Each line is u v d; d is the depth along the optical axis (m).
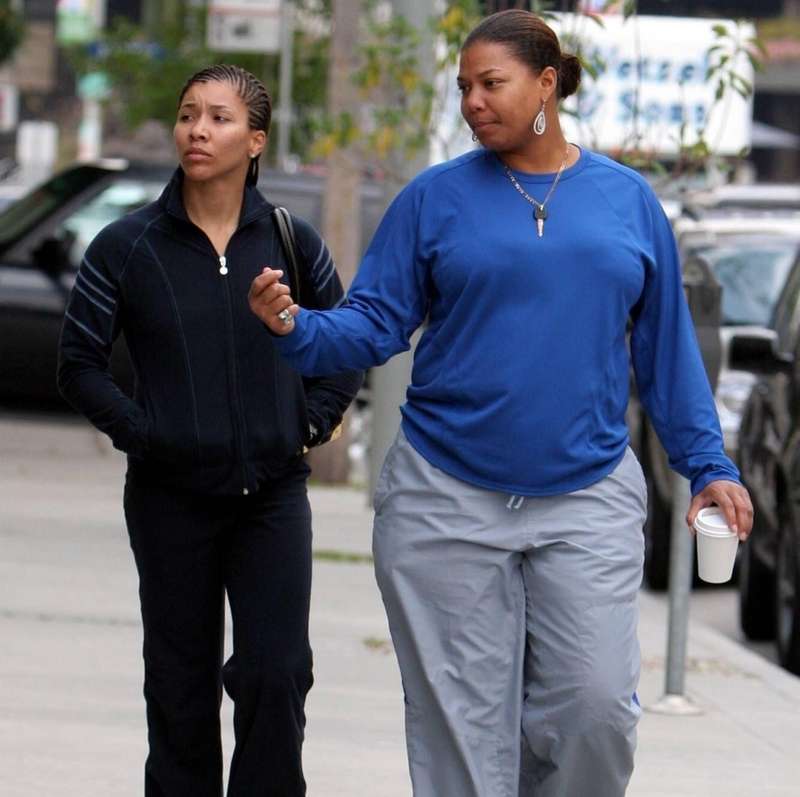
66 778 16.39
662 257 12.57
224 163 12.77
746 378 32.59
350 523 34.09
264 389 12.86
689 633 26.20
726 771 18.33
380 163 32.44
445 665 12.36
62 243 44.59
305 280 13.41
